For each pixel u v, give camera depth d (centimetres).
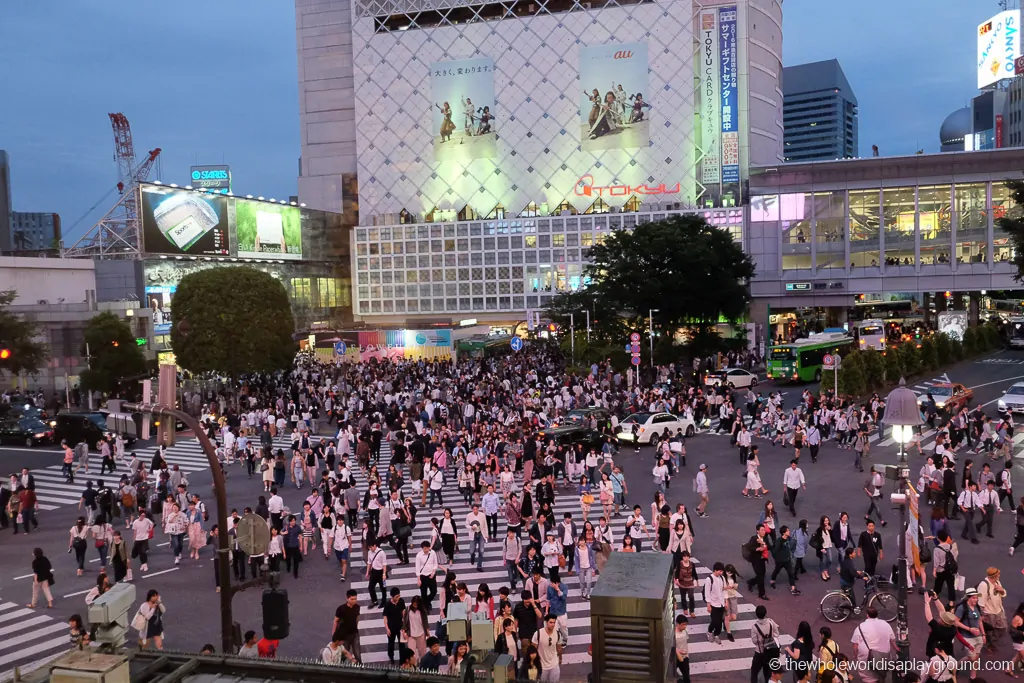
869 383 4772
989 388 4906
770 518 1955
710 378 4903
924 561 1886
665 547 2059
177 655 780
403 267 10738
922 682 1305
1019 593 1812
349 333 7125
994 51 15150
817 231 8569
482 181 10681
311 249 10219
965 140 17150
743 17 9700
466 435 3372
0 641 1744
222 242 8456
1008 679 1412
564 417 3859
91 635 833
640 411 4181
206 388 5597
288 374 6069
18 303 6147
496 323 10375
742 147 9806
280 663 759
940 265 8231
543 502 2378
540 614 1534
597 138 10212
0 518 2728
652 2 9888
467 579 2058
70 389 5444
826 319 9112
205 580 2111
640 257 6481
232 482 3309
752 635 1400
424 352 6981
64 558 2358
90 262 6919
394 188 10962
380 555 1873
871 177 8338
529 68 10400
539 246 10162
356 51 10969
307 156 11494
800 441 3198
